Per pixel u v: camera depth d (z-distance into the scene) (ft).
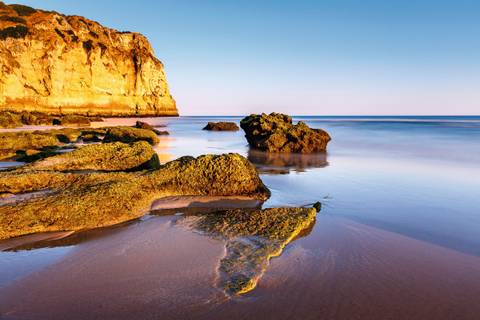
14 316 14.49
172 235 23.32
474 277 18.39
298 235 23.94
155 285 16.87
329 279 17.87
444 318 14.82
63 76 237.45
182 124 225.15
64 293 16.17
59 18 258.57
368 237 23.93
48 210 24.77
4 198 28.43
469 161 61.93
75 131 95.71
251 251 20.63
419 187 39.70
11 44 213.66
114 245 21.70
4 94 208.85
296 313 14.90
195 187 33.50
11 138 64.69
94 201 26.71
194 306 15.24
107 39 289.12
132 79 297.33
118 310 14.92
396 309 15.37
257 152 76.38
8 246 21.42
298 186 40.32
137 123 134.21
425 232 25.16
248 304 15.46
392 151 79.15
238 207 31.17
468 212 30.09
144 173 34.76
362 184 41.42
